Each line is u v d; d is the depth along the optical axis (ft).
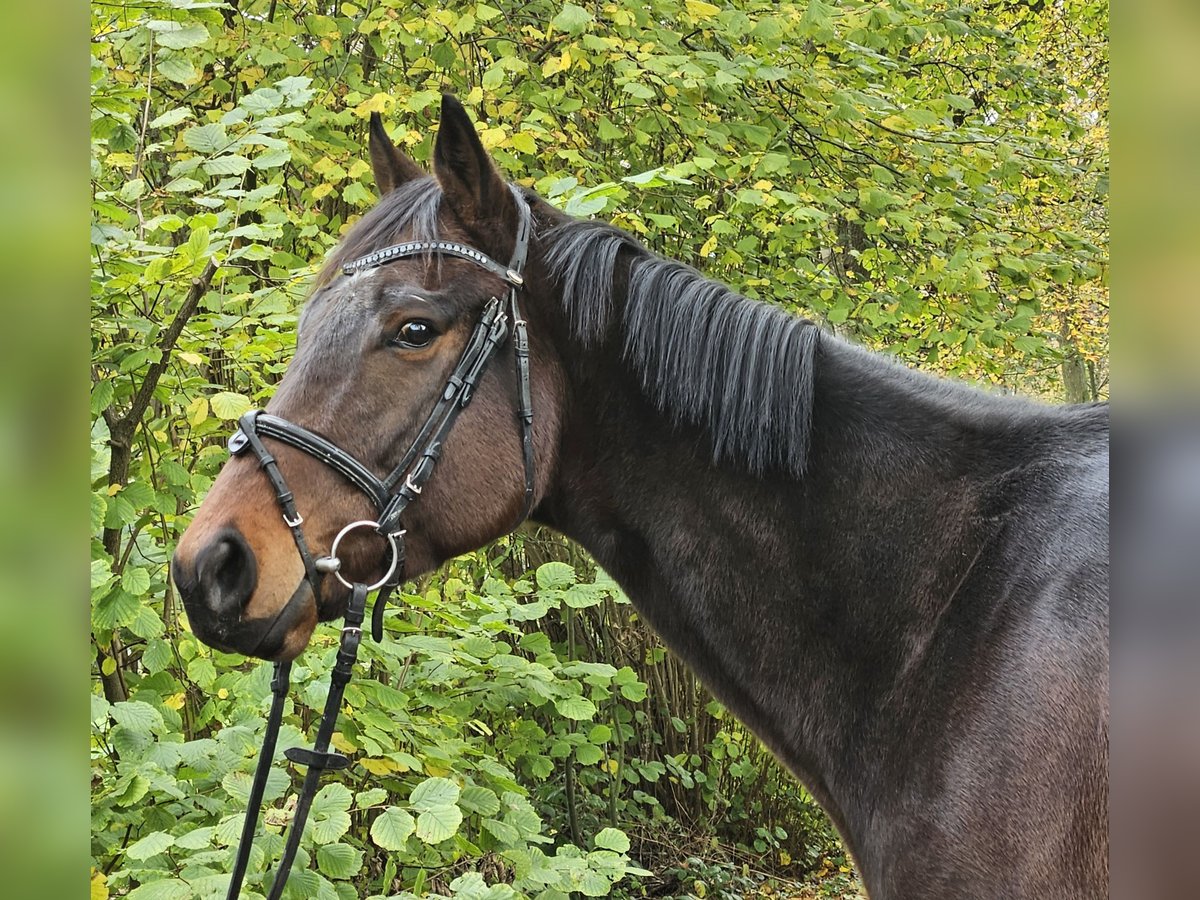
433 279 5.82
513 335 5.98
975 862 4.85
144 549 8.36
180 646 8.18
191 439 9.83
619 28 13.98
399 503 5.60
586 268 6.13
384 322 5.63
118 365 7.91
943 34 17.31
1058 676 4.81
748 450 5.84
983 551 5.41
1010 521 5.38
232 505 5.37
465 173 6.01
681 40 15.26
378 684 7.79
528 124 12.86
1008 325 16.40
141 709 6.66
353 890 7.00
